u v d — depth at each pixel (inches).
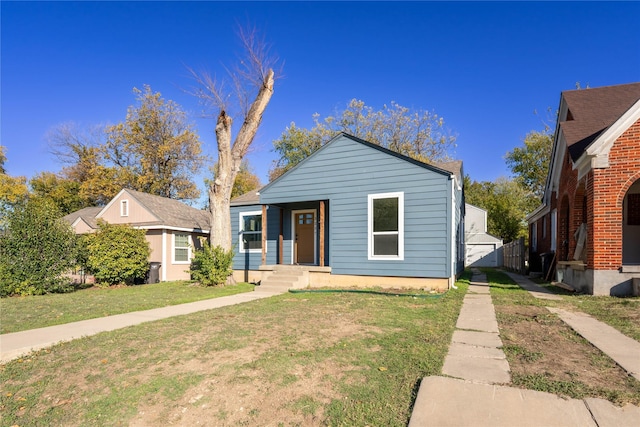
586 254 369.4
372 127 1284.4
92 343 212.8
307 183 504.4
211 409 134.5
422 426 112.8
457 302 326.3
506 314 269.1
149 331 235.8
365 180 467.5
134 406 139.7
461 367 157.8
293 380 151.7
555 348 184.2
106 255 549.3
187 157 1330.0
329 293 414.3
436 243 424.8
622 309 272.8
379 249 455.5
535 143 1197.7
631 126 343.3
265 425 122.7
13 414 138.4
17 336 230.8
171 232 729.0
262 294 419.2
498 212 1164.5
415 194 437.7
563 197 501.7
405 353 178.1
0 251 452.4
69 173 1309.1
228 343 202.2
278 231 572.1
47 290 473.4
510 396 128.6
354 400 133.6
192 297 401.7
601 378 143.9
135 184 1262.3
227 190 541.0
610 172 347.3
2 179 1165.1
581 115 490.3
